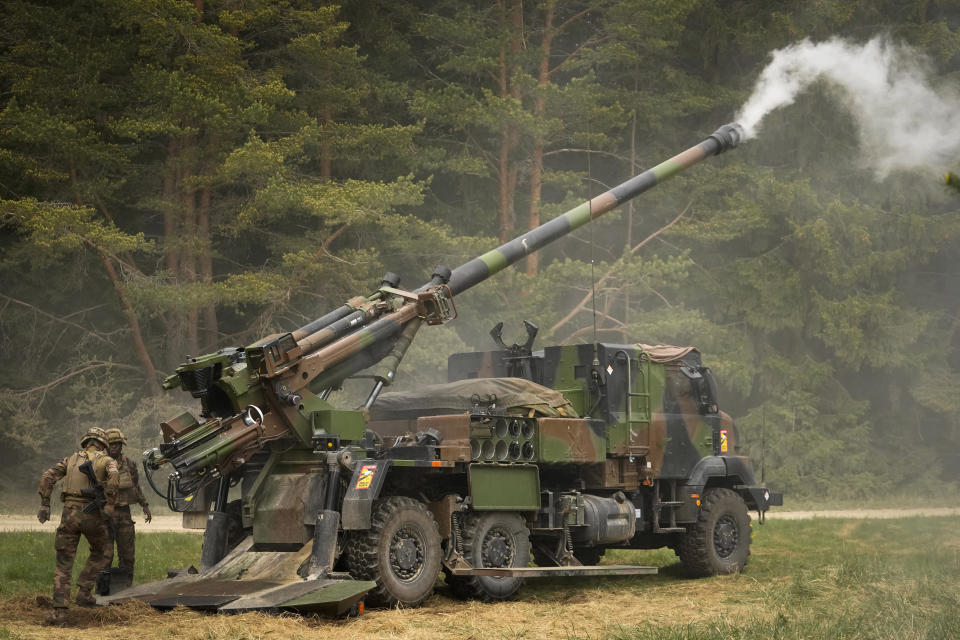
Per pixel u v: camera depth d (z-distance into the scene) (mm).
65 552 8656
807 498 34312
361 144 29234
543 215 31422
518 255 12031
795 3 36906
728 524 13156
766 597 10227
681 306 30969
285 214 30406
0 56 29359
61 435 30219
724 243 36938
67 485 8797
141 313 29312
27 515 25812
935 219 36156
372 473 9508
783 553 15375
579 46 33438
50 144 27016
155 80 26359
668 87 36344
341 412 10070
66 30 28672
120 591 9727
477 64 29938
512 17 32719
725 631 7852
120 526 10102
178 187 29406
